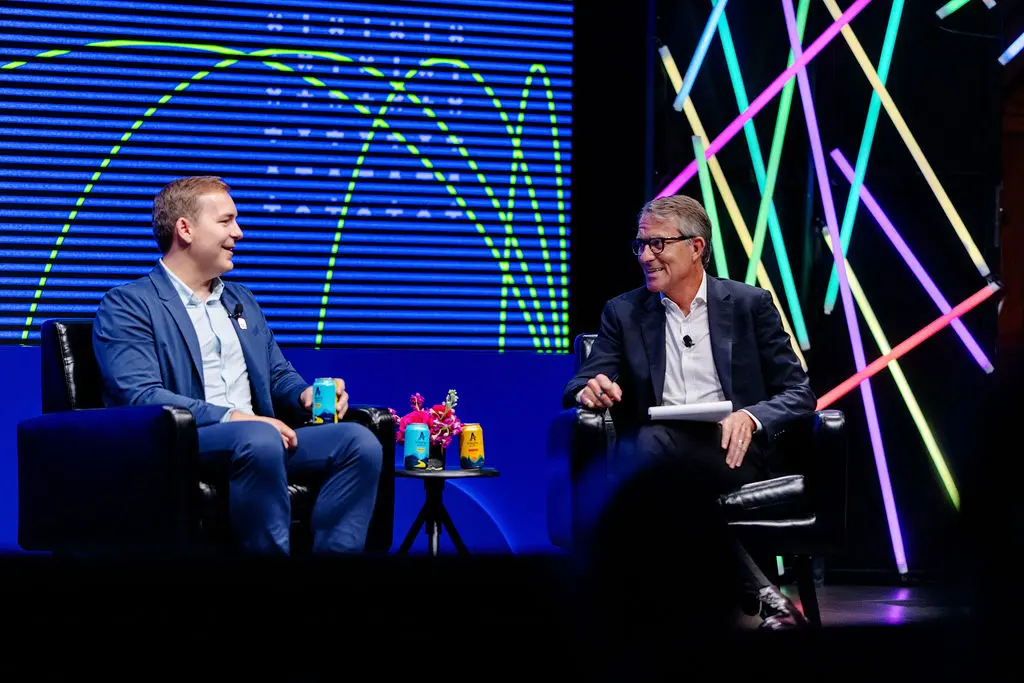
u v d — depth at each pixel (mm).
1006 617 2721
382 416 5969
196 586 3037
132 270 7289
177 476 4902
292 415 6281
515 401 7789
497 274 7793
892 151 7566
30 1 7242
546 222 7879
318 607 2988
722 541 4059
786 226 7555
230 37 7508
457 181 7777
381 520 5906
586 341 6410
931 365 7527
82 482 5238
